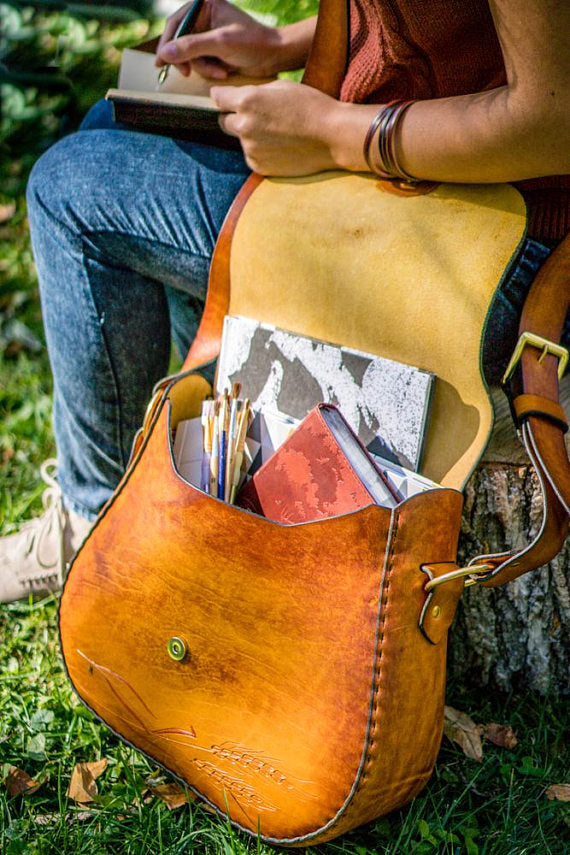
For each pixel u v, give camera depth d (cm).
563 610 136
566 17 87
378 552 99
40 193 140
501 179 106
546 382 107
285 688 104
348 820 104
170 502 110
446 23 106
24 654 152
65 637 122
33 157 314
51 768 129
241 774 109
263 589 104
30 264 281
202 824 119
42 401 220
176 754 115
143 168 135
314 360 119
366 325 113
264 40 141
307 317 120
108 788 126
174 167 134
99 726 135
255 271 124
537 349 108
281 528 102
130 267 140
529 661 140
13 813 123
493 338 115
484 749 131
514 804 121
